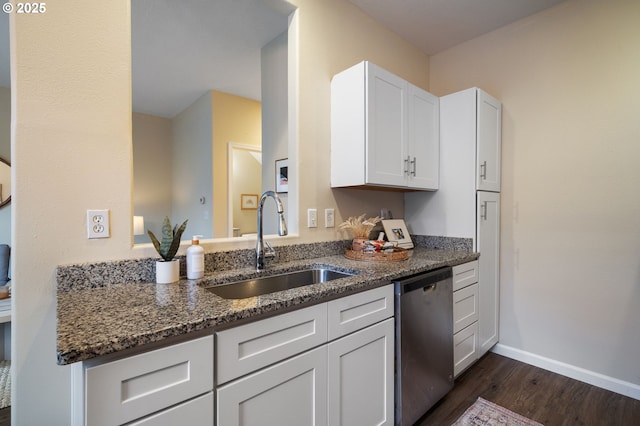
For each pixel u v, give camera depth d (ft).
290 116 6.36
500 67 8.09
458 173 7.55
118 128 4.13
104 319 2.86
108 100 4.06
